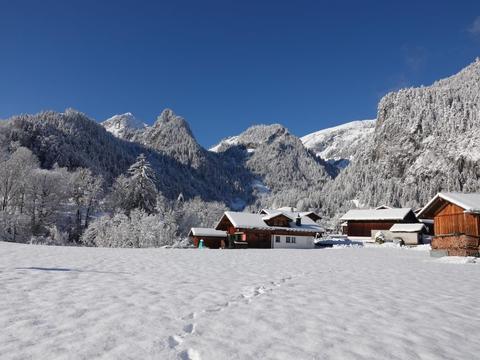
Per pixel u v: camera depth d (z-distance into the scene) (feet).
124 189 286.66
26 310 24.97
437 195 95.76
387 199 533.55
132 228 185.47
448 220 95.76
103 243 188.75
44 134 507.71
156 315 24.71
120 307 26.53
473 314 27.73
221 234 196.54
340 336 21.68
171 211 279.49
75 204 302.45
